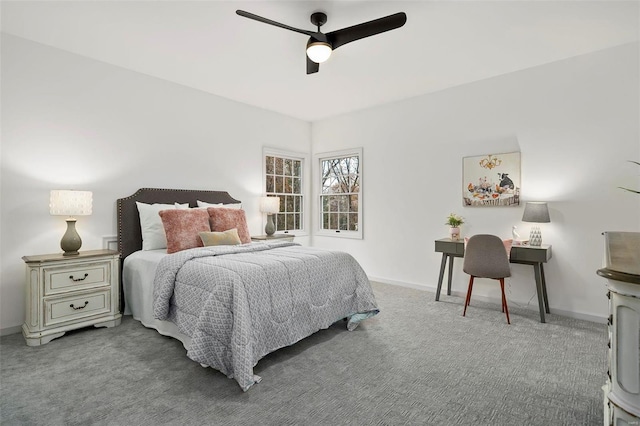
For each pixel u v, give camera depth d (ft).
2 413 5.68
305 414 5.72
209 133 14.17
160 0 7.75
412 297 13.24
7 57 9.30
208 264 8.07
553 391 6.46
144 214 11.48
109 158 11.27
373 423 5.50
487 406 5.97
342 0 7.69
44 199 9.94
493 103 12.46
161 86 12.61
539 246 10.94
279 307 7.84
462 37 9.46
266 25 8.82
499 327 9.94
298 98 14.87
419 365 7.52
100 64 11.05
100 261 9.71
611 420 3.29
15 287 9.43
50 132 10.05
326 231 18.28
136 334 9.31
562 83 11.03
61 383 6.66
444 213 13.83
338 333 9.49
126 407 5.88
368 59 10.90
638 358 3.06
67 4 7.89
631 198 9.97
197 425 5.40
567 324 10.19
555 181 11.19
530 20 8.57
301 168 18.66
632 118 9.92
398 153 15.23
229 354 6.86
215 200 14.15
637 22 8.69
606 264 3.35
